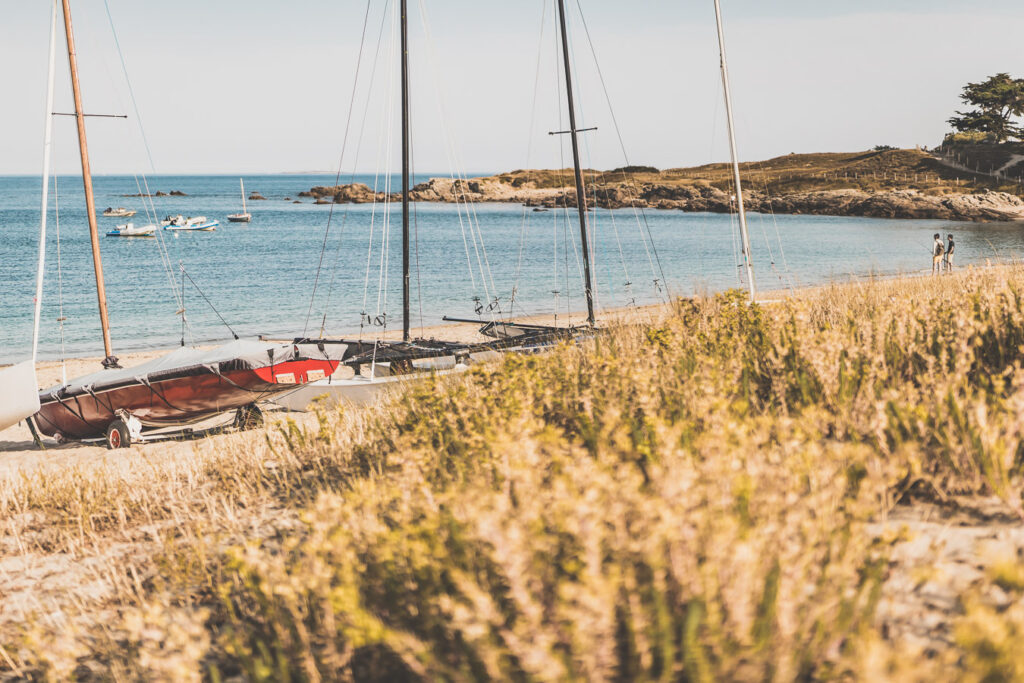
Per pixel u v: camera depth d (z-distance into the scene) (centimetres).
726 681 203
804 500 271
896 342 535
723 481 275
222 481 650
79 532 571
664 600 218
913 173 12381
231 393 1145
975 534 311
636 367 536
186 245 6712
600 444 396
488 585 258
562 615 216
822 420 420
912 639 240
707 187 12431
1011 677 176
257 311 3412
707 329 711
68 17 1694
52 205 12712
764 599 222
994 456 335
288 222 9838
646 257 5516
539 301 3512
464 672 231
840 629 226
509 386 547
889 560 287
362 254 6028
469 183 14638
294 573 310
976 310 585
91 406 1198
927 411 401
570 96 2000
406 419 619
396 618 272
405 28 1725
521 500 289
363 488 376
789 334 560
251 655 312
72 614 421
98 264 1719
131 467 807
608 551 251
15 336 2898
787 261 4959
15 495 723
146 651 296
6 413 1162
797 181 13075
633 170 16700
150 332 2931
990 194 9625
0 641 407
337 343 1468
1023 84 12712
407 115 1708
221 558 446
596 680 204
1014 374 435
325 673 275
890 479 329
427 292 3956
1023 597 214
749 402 486
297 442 690
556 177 15525
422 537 287
